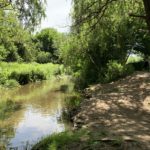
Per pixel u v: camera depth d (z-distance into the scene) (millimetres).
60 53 30109
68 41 25844
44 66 53938
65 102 22953
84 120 11922
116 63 26438
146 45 34344
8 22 17797
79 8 14172
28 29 13469
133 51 35719
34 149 9289
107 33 14648
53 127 15773
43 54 69062
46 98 26688
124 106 14555
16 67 45594
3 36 19828
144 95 17188
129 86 20734
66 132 9688
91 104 15445
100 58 28188
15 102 24781
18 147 12492
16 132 15117
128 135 9297
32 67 47844
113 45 26656
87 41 23031
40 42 74062
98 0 13469
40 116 18688
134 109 13891
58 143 8617
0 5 14984
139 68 33906
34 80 45438
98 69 27969
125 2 13750
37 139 13766
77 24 14141
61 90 32781
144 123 11164
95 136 9039
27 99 26547
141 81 21984
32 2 13320
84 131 9578
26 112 20141
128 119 11859
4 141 13500
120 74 25609
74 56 27625
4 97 28234
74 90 29969
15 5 13367
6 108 21797
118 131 9828
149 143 8508
